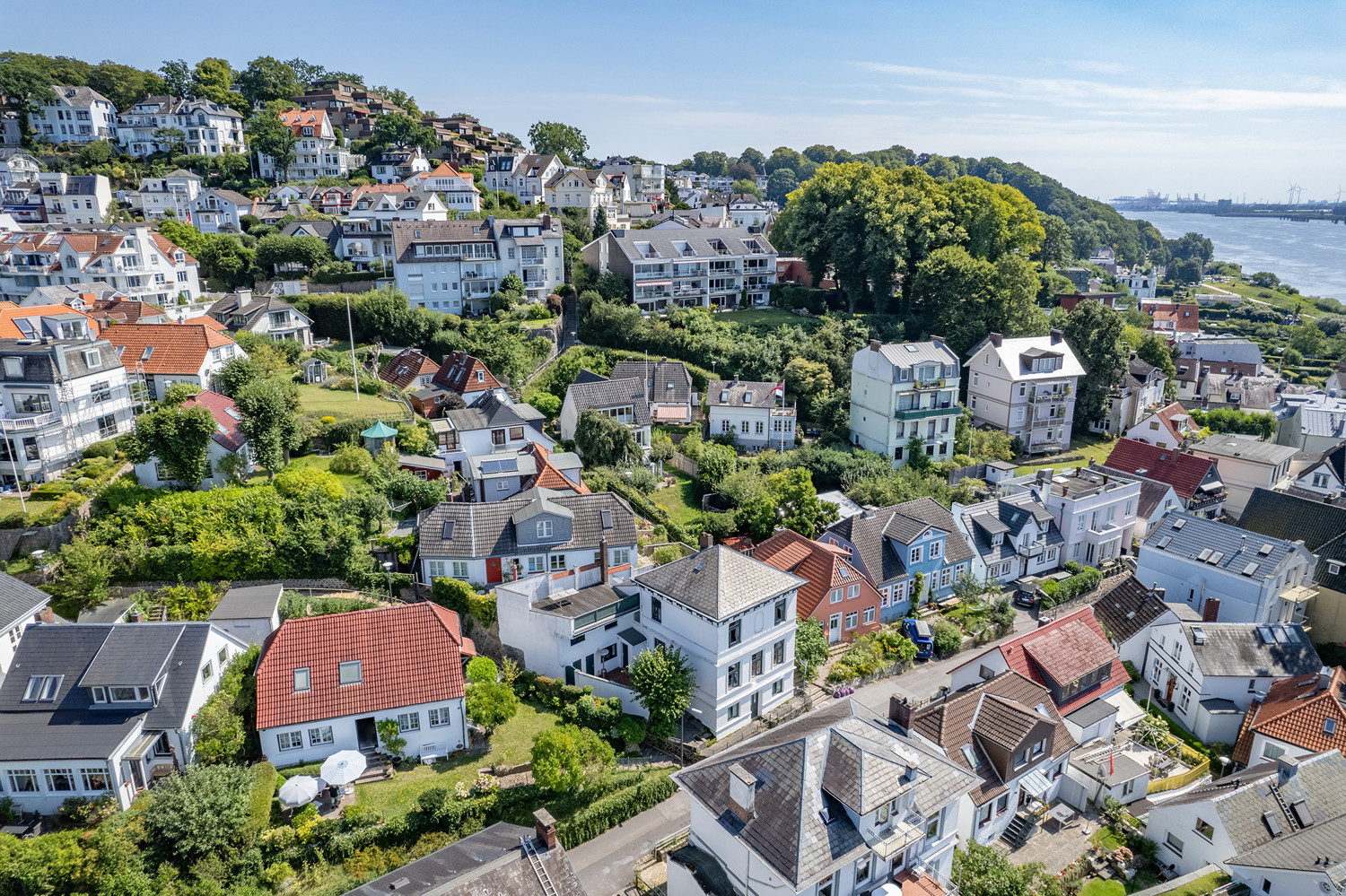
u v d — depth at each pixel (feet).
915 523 206.08
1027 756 135.54
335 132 570.46
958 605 209.77
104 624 140.05
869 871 107.76
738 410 286.87
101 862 111.24
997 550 221.66
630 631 170.30
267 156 529.04
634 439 258.37
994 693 143.43
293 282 343.46
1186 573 206.28
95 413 200.54
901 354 284.41
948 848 118.21
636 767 144.87
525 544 180.86
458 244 355.36
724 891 107.65
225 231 429.79
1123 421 350.43
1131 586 200.75
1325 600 205.87
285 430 214.48
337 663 140.56
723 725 154.51
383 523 190.29
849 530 205.77
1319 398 355.15
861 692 173.58
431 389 277.44
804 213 423.23
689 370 328.08
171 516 176.14
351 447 219.41
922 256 388.37
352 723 137.08
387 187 472.85
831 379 322.14
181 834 115.85
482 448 238.89
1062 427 323.98
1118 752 153.38
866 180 405.59
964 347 351.67
